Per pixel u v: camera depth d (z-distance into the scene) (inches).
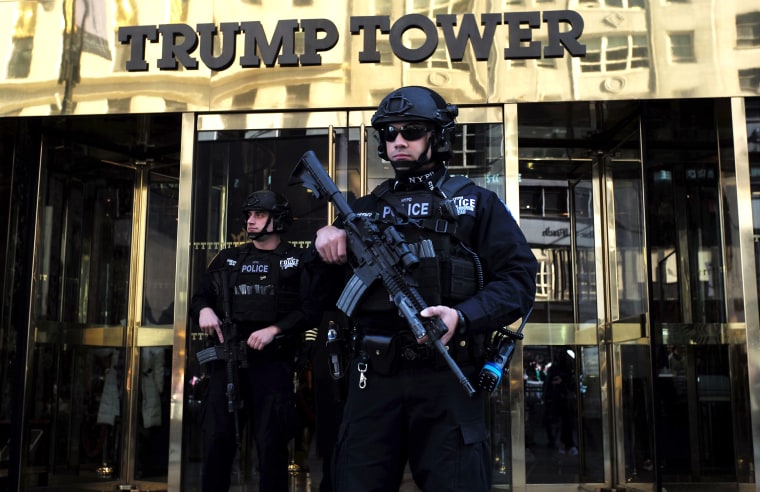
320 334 191.3
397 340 101.8
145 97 198.8
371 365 103.1
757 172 189.3
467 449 100.0
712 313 204.2
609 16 191.8
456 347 101.7
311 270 115.1
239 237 195.6
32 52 203.3
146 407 226.1
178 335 193.8
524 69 191.5
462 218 105.4
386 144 110.9
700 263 204.8
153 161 233.3
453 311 96.4
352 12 195.5
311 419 199.5
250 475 197.9
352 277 105.0
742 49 189.5
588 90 190.2
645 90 189.6
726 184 194.7
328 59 195.2
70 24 202.8
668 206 204.5
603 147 223.8
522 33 192.2
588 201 224.7
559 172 226.1
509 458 184.5
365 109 195.6
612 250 219.5
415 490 178.9
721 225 198.5
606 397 219.1
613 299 218.4
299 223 195.5
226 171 197.6
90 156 226.5
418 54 193.0
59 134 218.4
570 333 222.1
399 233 104.4
